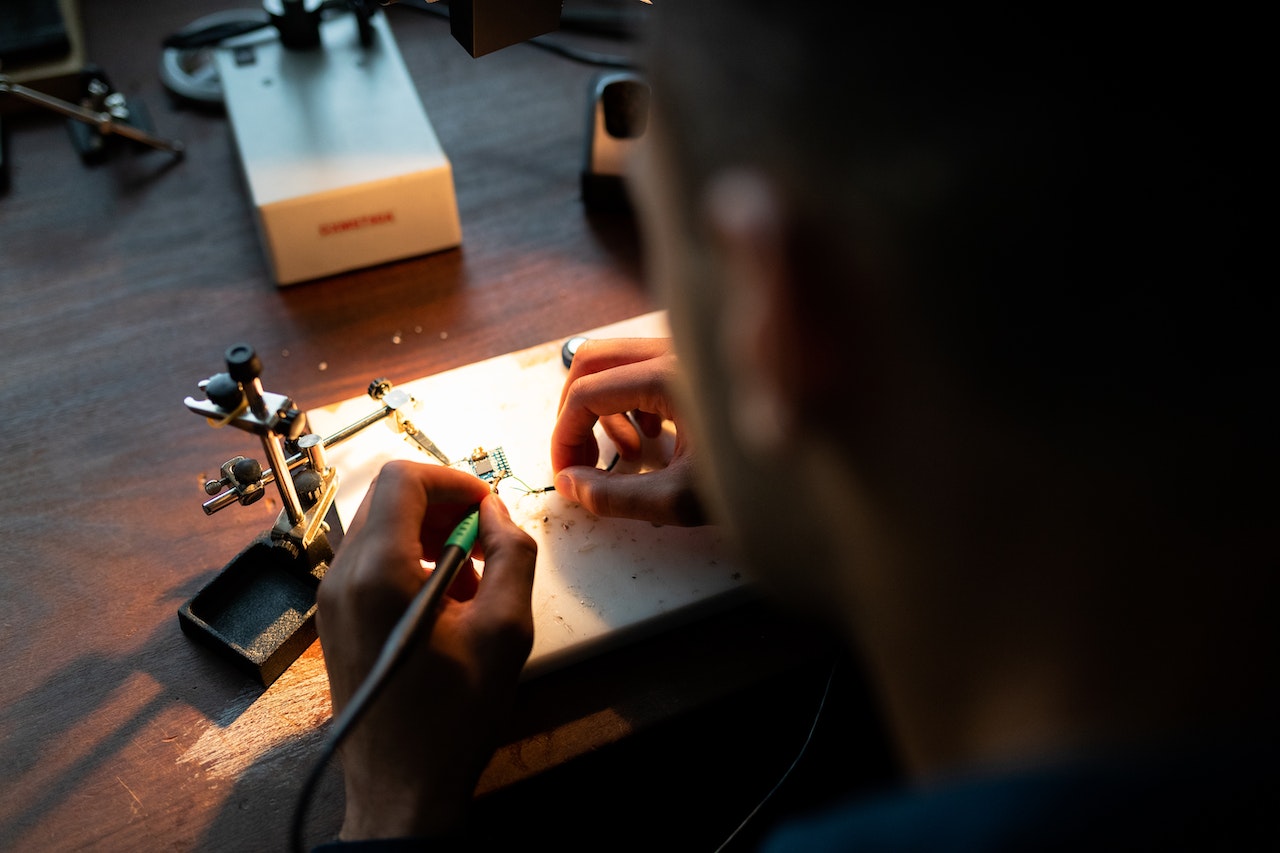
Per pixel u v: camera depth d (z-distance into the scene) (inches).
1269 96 8.6
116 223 48.3
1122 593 11.0
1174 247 9.0
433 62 58.4
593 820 34.2
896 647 14.4
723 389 14.2
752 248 10.8
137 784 28.7
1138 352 9.4
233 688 31.0
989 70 9.1
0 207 48.9
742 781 36.1
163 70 55.8
